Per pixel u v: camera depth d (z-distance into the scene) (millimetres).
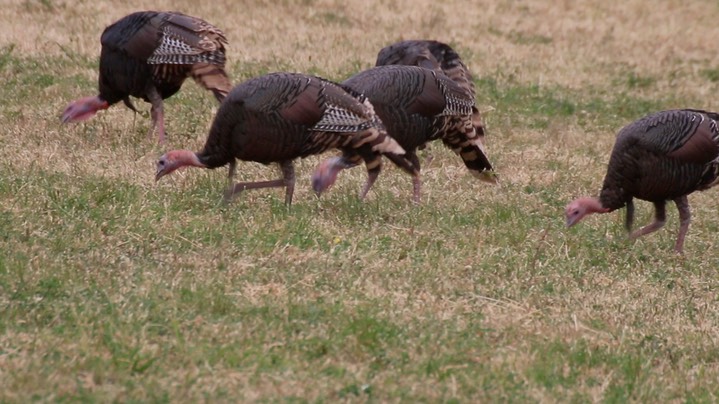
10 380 17328
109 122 36375
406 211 29203
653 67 55250
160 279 22375
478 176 31984
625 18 66188
